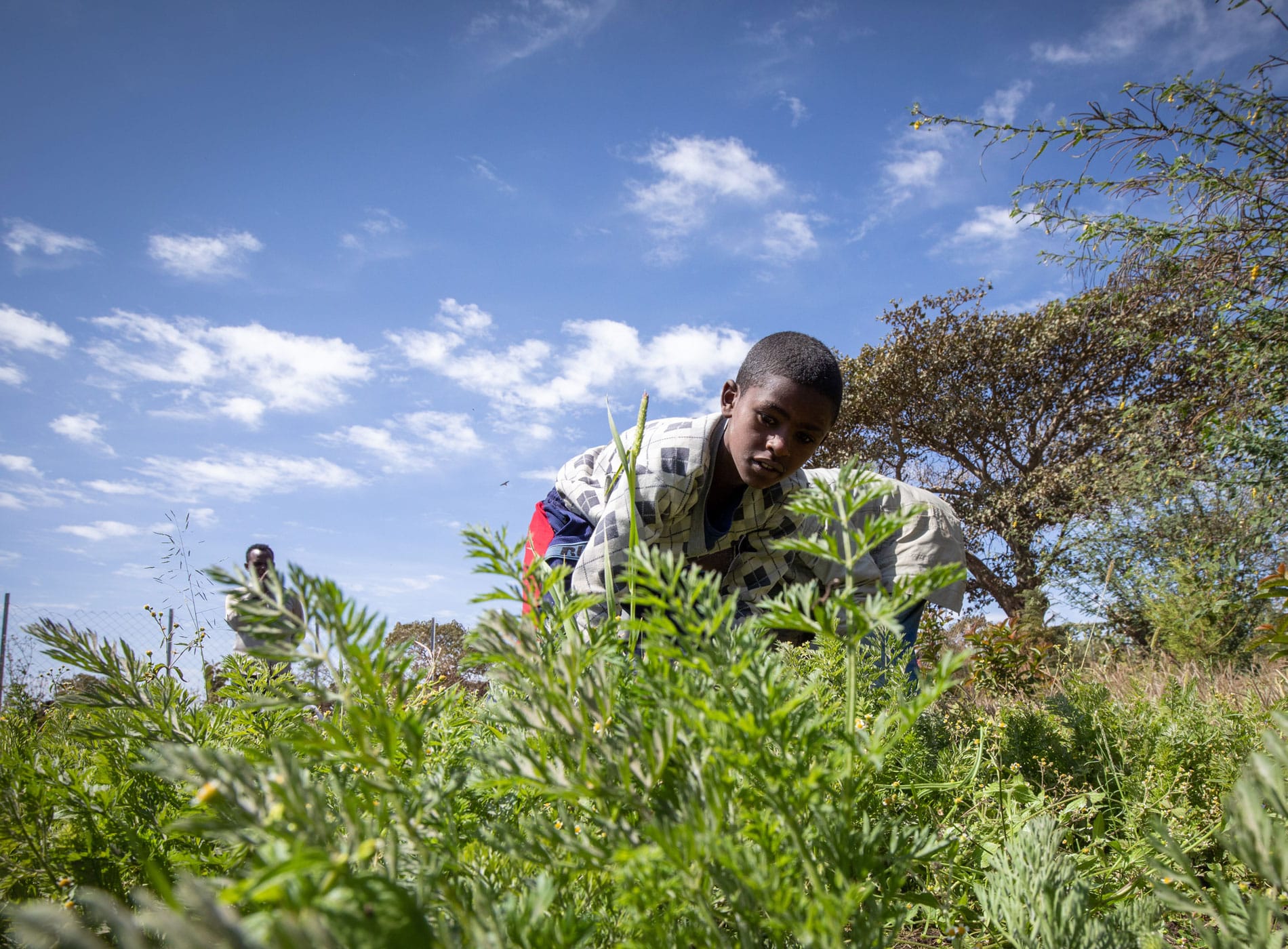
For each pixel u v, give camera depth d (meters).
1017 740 1.89
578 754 0.64
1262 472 6.21
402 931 0.39
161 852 0.82
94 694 0.83
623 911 0.65
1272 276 5.81
